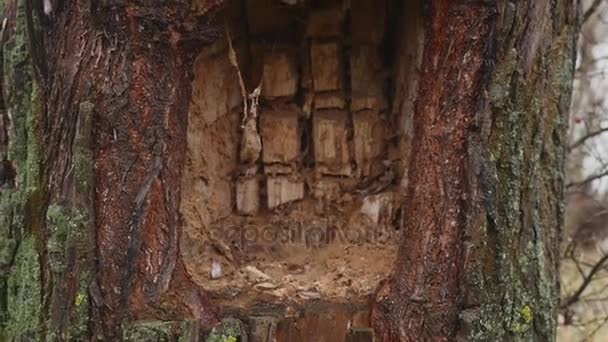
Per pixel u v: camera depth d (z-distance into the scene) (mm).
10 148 1612
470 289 1452
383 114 1803
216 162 1741
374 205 1761
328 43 1798
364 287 1566
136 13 1372
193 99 1647
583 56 3016
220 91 1727
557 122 1721
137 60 1398
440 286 1471
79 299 1404
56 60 1479
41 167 1494
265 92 1828
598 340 3203
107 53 1410
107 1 1384
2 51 1719
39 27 1491
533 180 1556
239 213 1801
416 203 1503
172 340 1386
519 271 1528
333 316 1517
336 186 1822
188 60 1428
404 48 1684
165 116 1414
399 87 1731
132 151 1411
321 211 1816
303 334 1512
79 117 1396
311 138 1852
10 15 1709
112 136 1411
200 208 1668
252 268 1646
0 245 1588
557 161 1733
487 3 1420
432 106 1479
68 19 1464
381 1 1732
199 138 1673
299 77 1837
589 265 2943
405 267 1502
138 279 1416
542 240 1630
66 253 1403
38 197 1491
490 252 1470
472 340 1441
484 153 1450
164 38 1386
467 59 1443
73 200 1404
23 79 1595
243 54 1783
